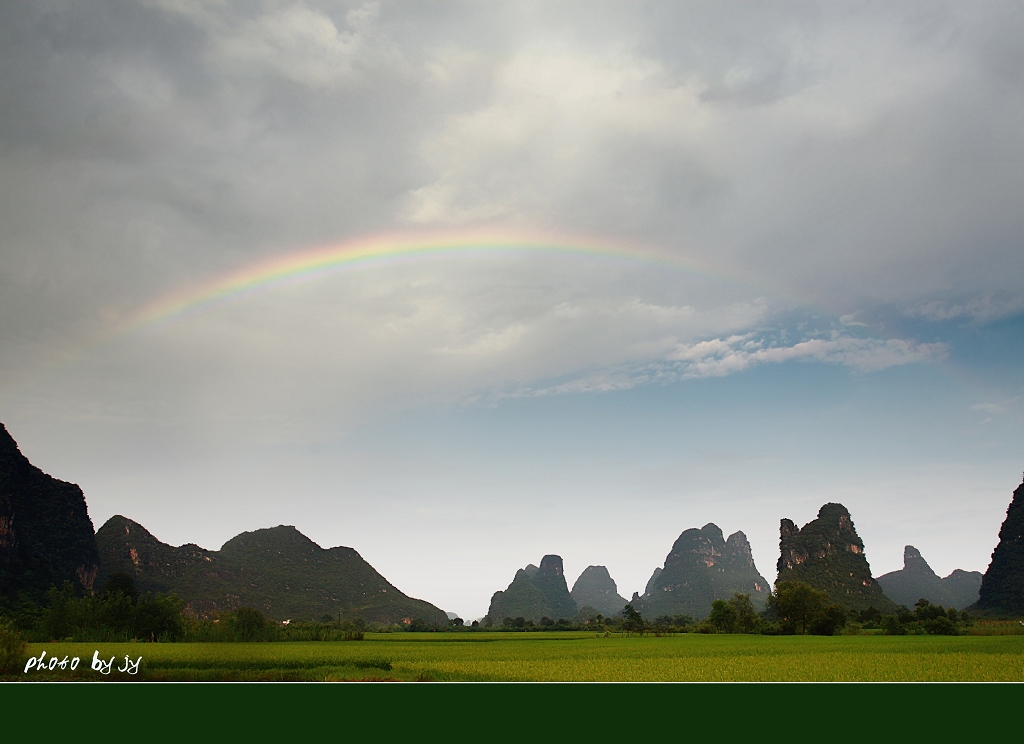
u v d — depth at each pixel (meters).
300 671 44.59
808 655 57.72
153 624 89.62
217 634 90.62
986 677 39.72
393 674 42.78
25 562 154.12
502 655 61.38
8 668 44.59
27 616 98.00
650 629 137.88
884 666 46.53
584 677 41.16
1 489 156.62
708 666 47.91
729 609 132.62
